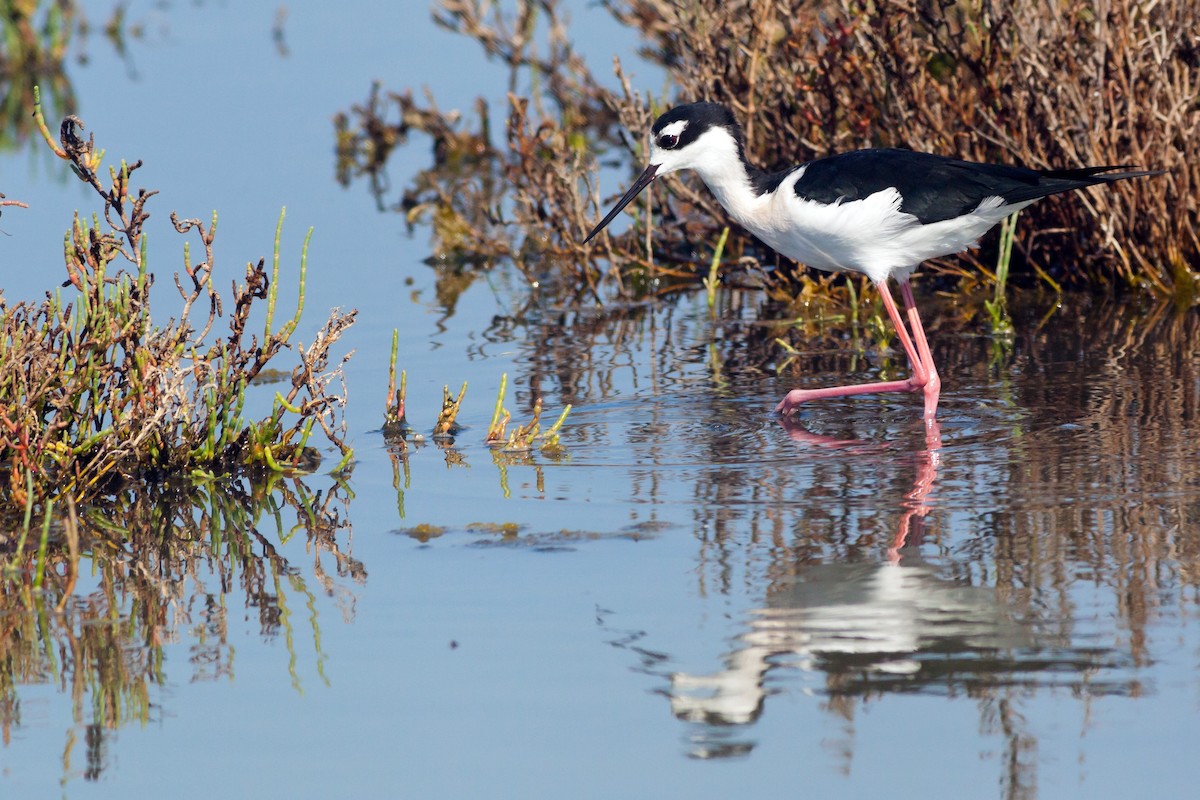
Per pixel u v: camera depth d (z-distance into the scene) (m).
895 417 10.41
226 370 9.77
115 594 7.92
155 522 8.95
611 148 18.88
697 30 14.87
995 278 13.86
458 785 5.97
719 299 14.25
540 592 7.73
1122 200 13.22
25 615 7.67
